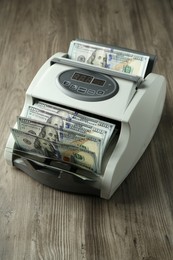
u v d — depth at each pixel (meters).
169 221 1.08
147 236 1.04
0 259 0.96
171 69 1.73
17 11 2.08
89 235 1.03
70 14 2.10
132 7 2.21
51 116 1.07
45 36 1.91
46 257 0.97
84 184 1.08
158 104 1.24
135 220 1.08
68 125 1.05
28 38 1.88
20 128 1.08
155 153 1.30
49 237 1.02
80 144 1.03
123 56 1.18
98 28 2.01
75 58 1.23
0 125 1.37
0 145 1.28
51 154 1.08
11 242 1.00
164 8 2.22
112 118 1.02
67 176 1.06
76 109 1.06
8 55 1.75
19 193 1.13
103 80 1.09
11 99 1.49
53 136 1.05
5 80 1.59
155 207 1.12
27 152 1.12
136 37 1.96
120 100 1.05
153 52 1.85
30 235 1.02
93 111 1.03
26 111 1.09
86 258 0.98
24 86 1.57
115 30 2.01
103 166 1.06
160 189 1.18
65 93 1.07
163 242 1.03
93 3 2.21
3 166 1.21
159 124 1.41
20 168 1.17
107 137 1.02
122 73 1.12
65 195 1.13
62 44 1.86
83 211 1.09
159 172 1.23
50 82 1.10
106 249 1.00
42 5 2.16
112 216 1.09
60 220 1.07
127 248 1.01
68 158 1.07
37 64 1.71
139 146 1.18
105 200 1.13
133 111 1.03
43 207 1.10
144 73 1.17
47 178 1.10
